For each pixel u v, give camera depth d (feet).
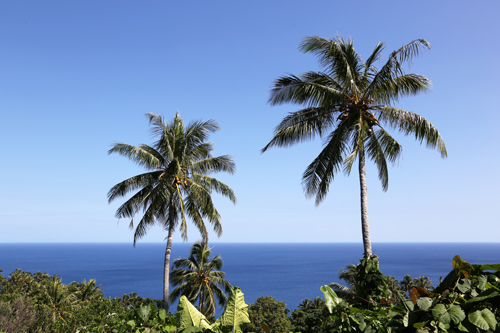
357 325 10.46
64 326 75.25
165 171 73.15
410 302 9.16
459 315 8.17
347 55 52.08
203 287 100.07
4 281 152.56
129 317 11.80
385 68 46.91
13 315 55.01
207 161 78.18
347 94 51.62
